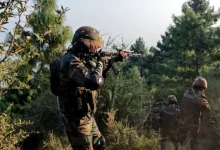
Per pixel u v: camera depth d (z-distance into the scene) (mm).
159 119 9812
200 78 7930
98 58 3191
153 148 9172
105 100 10508
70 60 3094
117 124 9578
